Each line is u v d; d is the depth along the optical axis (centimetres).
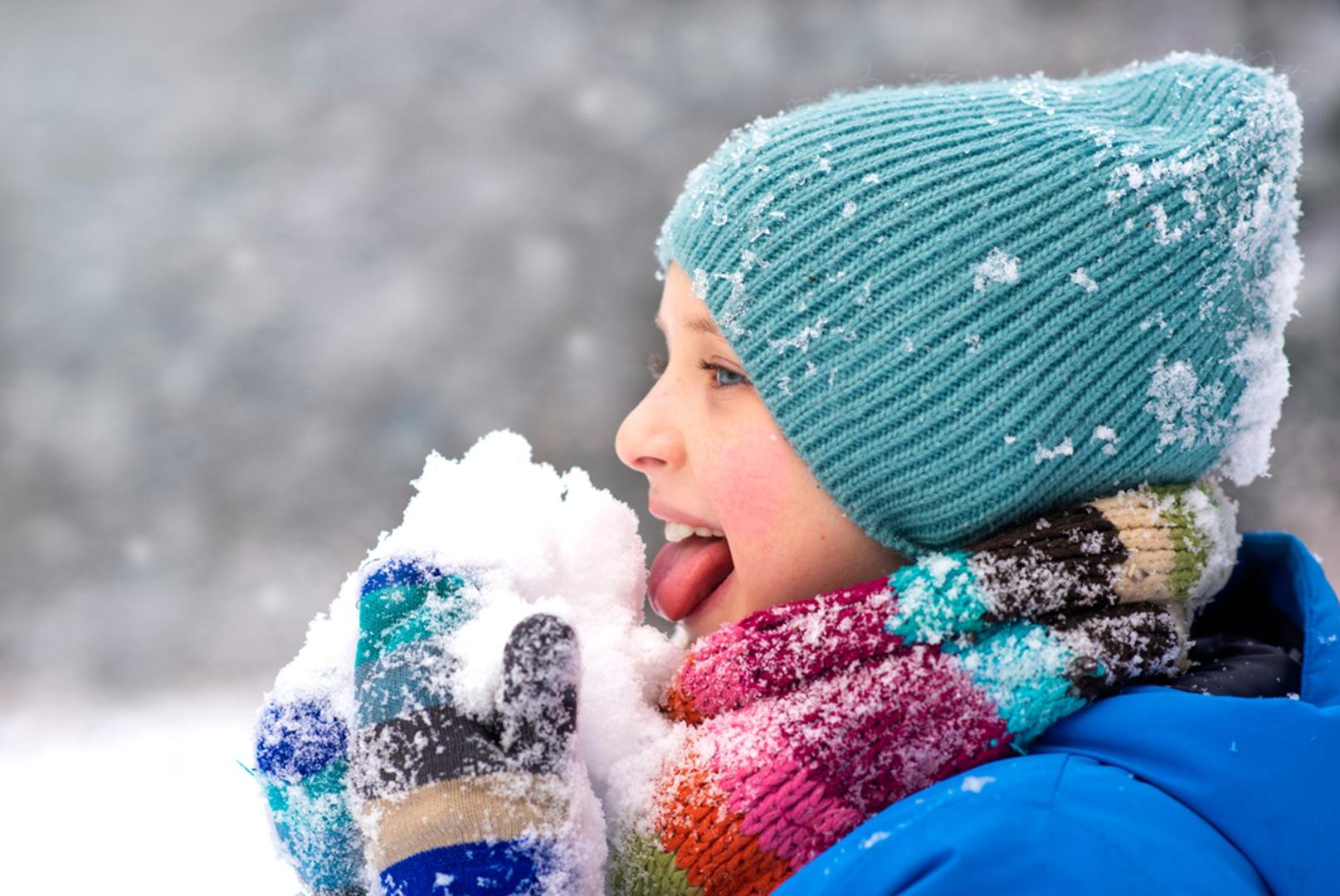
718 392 110
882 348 100
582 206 688
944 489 100
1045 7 676
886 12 705
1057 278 99
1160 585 97
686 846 91
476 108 718
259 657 533
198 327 675
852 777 91
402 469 643
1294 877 88
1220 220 101
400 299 665
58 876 255
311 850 96
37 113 739
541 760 86
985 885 82
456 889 82
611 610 107
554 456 637
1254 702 92
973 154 102
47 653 525
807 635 96
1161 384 99
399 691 89
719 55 715
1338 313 517
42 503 630
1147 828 85
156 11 759
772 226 104
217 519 633
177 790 322
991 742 92
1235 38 622
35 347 671
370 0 750
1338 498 500
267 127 736
